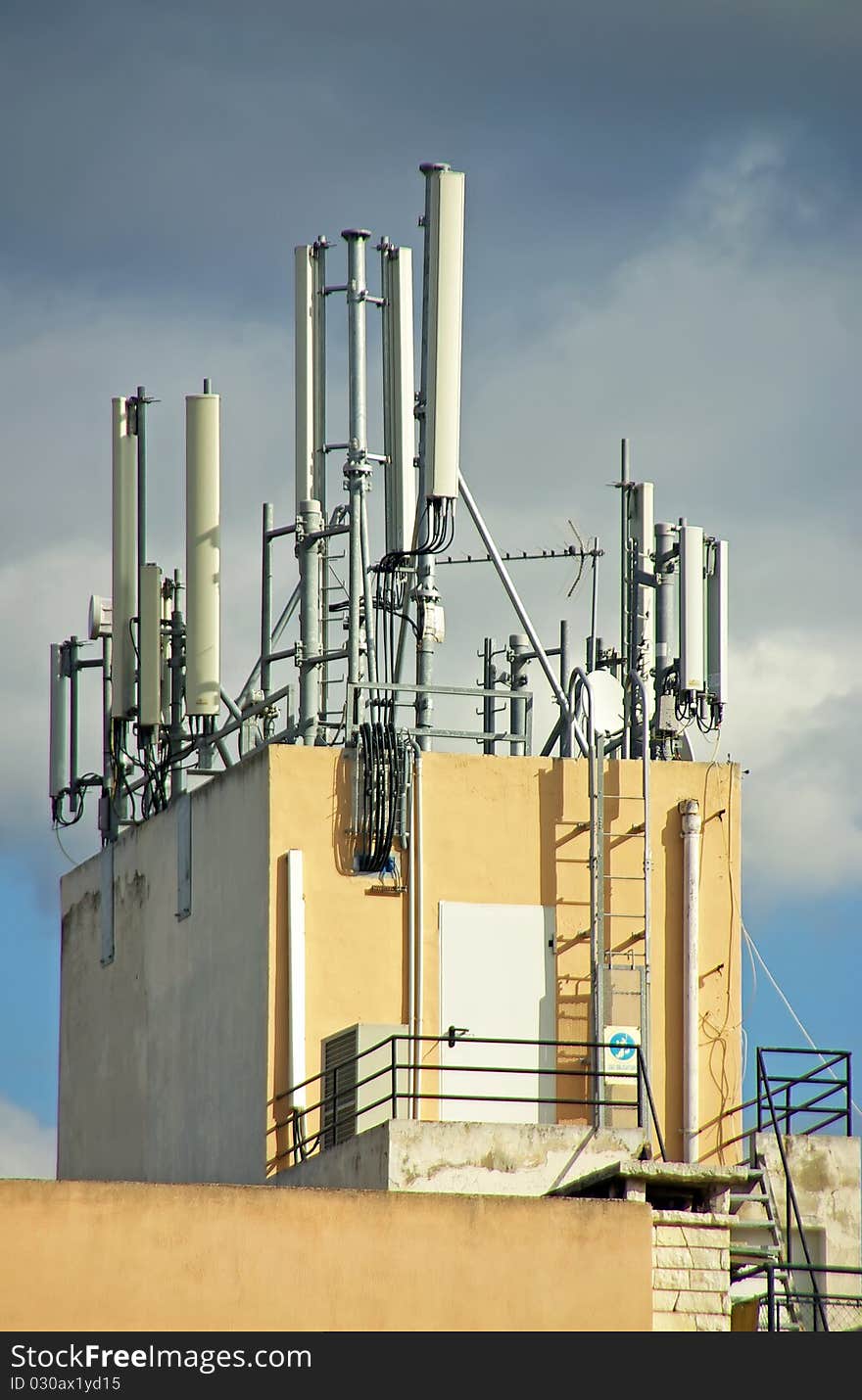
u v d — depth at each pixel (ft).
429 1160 352.90
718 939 407.64
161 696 433.89
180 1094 418.72
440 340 401.49
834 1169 383.65
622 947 403.54
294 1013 391.24
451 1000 397.60
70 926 471.21
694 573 430.61
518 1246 320.09
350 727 403.95
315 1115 390.42
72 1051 464.24
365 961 396.98
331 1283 313.32
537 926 402.72
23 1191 306.96
